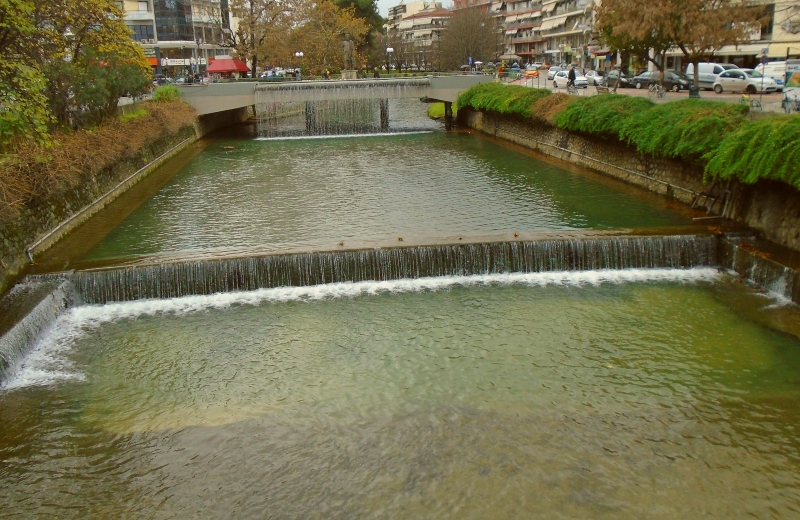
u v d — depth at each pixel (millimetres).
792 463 12656
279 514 11695
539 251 22031
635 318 18641
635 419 14039
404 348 17234
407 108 83938
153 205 30828
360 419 14266
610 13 42000
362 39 88438
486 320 18703
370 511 11688
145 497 12156
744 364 16109
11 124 20516
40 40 28969
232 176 37938
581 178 34344
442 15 158875
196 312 19625
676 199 28734
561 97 40938
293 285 21406
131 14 91250
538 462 12781
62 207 25938
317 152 46719
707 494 11914
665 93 42469
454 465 12758
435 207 28859
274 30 68250
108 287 20438
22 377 16156
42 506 11977
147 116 41906
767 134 21422
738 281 21047
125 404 15023
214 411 14688
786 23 46344
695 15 37062
